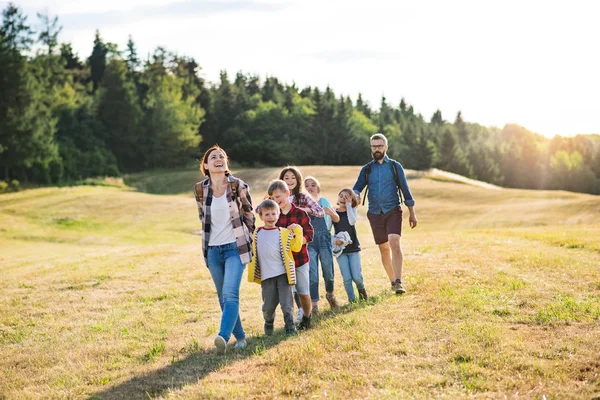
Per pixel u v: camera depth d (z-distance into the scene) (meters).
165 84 96.50
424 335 6.32
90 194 44.03
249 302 9.60
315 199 8.89
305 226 7.47
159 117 90.12
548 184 145.12
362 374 5.29
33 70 70.12
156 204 40.50
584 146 167.50
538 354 5.52
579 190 146.50
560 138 171.62
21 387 6.10
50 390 5.85
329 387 5.04
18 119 65.19
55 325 8.92
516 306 7.52
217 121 104.75
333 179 49.91
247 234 6.64
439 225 35.44
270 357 6.07
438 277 10.02
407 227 35.28
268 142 99.06
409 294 8.78
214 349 6.82
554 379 4.87
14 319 9.52
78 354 7.09
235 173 55.22
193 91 106.81
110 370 6.41
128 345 7.34
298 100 120.56
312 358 5.81
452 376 5.10
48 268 15.51
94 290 11.71
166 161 92.25
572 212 33.78
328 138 102.62
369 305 8.33
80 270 14.48
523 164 146.38
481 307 7.43
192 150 95.00
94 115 86.62
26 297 11.44
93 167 74.19
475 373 5.09
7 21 66.06
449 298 8.03
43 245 28.61
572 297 7.95
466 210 38.44
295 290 8.02
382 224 9.52
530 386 4.75
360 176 9.68
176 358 6.61
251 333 7.58
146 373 6.09
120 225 35.28
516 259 11.70
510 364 5.25
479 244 15.11
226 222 6.60
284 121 104.69
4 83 64.88
